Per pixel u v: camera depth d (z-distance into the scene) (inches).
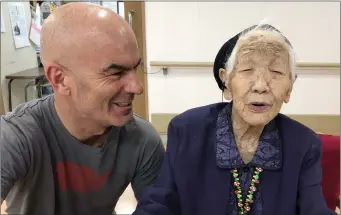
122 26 22.2
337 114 78.5
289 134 24.0
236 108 22.2
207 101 79.0
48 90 78.7
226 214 23.1
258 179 23.1
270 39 21.5
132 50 22.5
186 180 23.6
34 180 27.5
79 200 29.7
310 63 74.7
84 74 22.3
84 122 26.0
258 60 21.1
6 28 74.3
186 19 73.5
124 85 23.0
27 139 26.0
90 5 22.9
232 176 23.5
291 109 79.6
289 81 21.7
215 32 74.4
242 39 22.0
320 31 73.8
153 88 78.0
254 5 72.6
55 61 22.9
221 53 23.5
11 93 73.3
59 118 27.2
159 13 73.4
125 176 30.4
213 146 24.3
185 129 24.9
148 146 30.2
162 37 74.7
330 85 77.3
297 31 74.1
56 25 22.4
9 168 24.8
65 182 28.5
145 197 23.9
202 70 76.8
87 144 28.3
